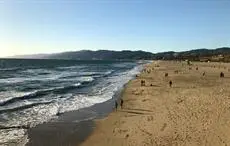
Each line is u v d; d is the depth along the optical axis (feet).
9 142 53.06
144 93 111.45
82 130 62.23
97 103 97.40
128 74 249.96
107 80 189.16
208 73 207.62
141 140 52.13
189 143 47.52
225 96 88.02
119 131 59.82
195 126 56.70
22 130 61.67
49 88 143.95
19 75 238.89
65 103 97.55
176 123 60.44
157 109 78.38
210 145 45.85
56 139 55.72
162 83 143.74
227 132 50.88
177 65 368.27
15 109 84.23
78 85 156.66
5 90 134.21
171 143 48.47
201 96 91.35
